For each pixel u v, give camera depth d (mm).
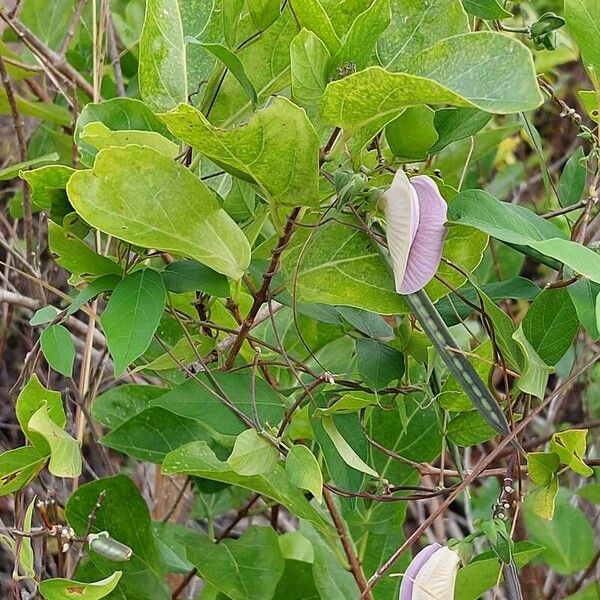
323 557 352
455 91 219
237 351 299
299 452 260
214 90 280
